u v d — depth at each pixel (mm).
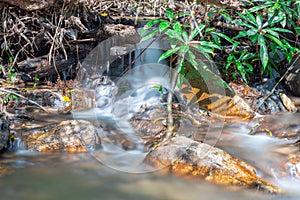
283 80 3678
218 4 3438
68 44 3498
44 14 3383
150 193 1956
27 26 3459
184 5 3543
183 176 2100
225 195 1938
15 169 2174
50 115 2961
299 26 3721
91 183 2049
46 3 3154
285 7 3404
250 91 3494
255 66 3805
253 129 2877
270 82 3646
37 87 3418
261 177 2168
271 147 2576
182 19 3982
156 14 4352
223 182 2023
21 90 3258
